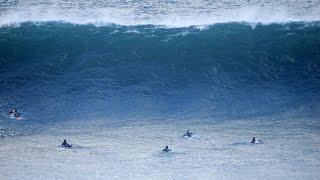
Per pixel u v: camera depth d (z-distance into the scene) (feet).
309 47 549.13
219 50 551.59
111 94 494.59
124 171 353.51
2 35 574.15
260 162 364.17
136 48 556.10
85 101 484.74
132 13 607.37
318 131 422.82
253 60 535.60
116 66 531.91
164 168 358.23
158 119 459.32
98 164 367.66
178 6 620.49
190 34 572.92
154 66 533.55
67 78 514.68
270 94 488.44
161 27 584.40
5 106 476.13
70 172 351.87
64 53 549.95
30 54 550.36
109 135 428.97
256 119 451.12
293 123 439.63
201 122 450.71
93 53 550.36
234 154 382.22
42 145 409.08
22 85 505.25
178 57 544.21
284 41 558.15
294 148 389.80
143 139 419.13
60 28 585.22
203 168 356.38
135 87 504.84
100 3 627.46
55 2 629.10
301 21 583.99
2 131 438.40
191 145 403.75
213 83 509.35
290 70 520.83
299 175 337.11
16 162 371.97
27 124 451.94
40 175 346.33
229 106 475.72
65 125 450.71
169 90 501.97
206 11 608.60
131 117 463.83
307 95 484.74
